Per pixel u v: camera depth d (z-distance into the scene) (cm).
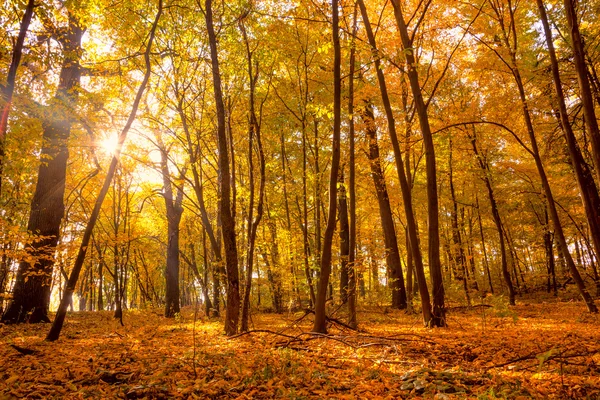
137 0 1134
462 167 1888
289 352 610
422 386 404
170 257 1844
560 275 2833
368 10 1316
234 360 559
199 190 1292
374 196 1852
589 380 411
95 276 2925
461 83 1773
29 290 1299
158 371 501
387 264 1808
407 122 1272
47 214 1343
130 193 2131
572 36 870
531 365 511
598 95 1181
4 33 777
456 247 1928
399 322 1236
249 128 1066
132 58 1213
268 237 1916
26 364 566
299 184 2058
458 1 1216
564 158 1628
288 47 1277
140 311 2233
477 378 441
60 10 914
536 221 2511
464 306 1582
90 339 898
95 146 1295
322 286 816
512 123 1527
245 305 984
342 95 1383
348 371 511
